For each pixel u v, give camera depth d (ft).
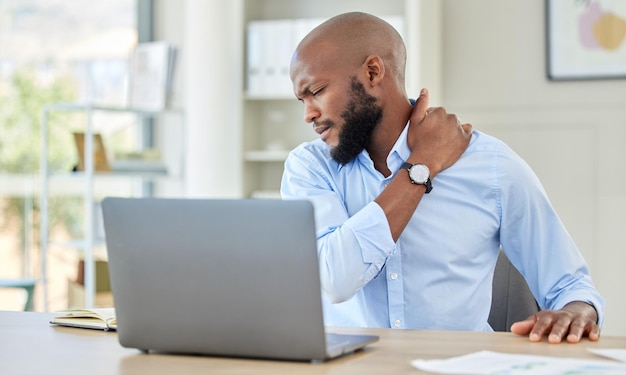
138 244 4.92
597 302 6.53
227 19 15.75
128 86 16.60
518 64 15.43
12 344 5.35
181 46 17.52
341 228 6.50
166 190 17.71
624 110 15.14
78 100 17.65
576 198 15.33
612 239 15.23
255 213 4.65
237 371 4.51
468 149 7.18
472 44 15.55
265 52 15.75
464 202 7.09
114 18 17.61
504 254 7.59
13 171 17.25
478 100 15.55
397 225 6.53
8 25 17.52
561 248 7.08
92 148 15.14
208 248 4.76
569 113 15.30
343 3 16.30
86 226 15.83
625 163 15.14
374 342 5.26
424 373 4.37
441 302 7.04
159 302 4.91
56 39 17.60
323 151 7.48
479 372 4.29
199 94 15.84
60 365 4.72
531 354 4.89
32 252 17.07
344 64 6.85
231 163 15.81
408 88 15.05
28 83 17.48
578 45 15.21
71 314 6.14
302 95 6.98
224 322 4.78
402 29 15.30
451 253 7.07
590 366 4.42
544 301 7.16
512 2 15.42
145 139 17.69
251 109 16.34
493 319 7.52
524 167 7.19
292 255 4.60
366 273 6.47
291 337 4.67
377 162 7.25
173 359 4.87
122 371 4.55
